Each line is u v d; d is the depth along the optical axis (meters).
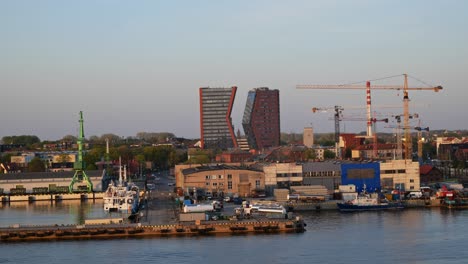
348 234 179.62
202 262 147.75
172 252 157.62
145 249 161.25
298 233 181.38
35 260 152.38
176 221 191.38
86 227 178.38
